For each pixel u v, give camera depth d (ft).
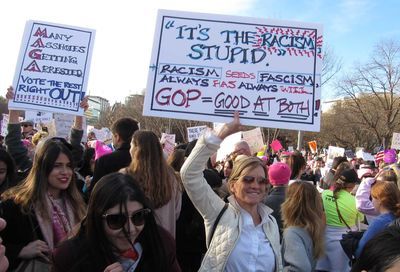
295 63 12.52
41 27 16.30
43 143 11.07
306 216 12.40
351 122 168.14
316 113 12.25
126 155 14.15
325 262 16.79
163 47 12.57
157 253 7.91
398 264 5.11
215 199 10.53
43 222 10.37
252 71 12.46
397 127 162.09
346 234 15.29
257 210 10.80
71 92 16.07
